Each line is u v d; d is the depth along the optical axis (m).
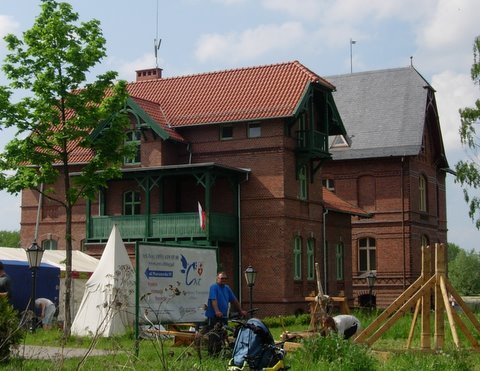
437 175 57.91
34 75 27.66
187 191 40.88
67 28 27.41
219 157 40.03
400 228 52.16
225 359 15.91
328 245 43.94
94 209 42.88
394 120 54.16
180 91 42.69
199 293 20.53
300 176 41.00
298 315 35.66
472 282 102.81
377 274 52.38
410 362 15.95
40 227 44.66
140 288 18.69
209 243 37.19
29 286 31.17
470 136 50.00
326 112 41.94
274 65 41.56
